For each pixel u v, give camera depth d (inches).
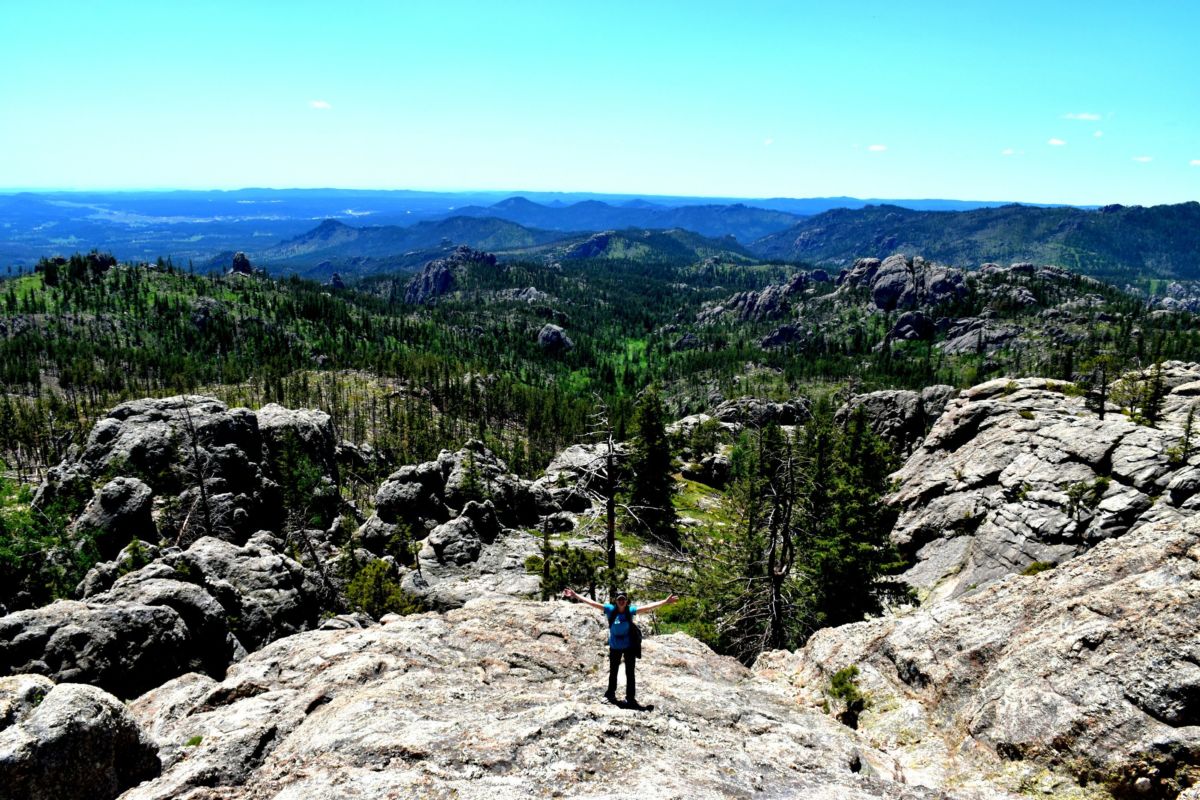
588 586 1759.4
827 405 5221.5
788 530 1354.6
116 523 2196.1
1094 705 581.3
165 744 589.0
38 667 917.8
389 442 6205.7
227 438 3102.9
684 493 4303.6
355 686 670.5
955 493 2704.2
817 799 498.9
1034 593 790.5
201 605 1179.9
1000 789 568.4
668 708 632.4
